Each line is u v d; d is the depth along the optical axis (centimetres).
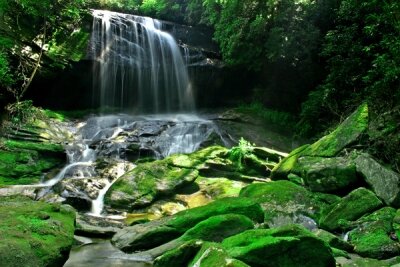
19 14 1581
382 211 830
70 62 1658
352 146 1078
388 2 1248
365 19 1401
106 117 1742
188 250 631
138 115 1861
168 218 870
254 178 1260
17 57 1524
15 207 766
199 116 1888
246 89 2003
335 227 844
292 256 617
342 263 673
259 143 1577
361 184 984
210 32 2041
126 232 839
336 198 962
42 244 626
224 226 747
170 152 1455
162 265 634
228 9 1697
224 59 1847
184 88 1956
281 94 1884
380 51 1418
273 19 1670
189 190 1172
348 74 1502
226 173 1277
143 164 1205
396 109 1133
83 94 1792
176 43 1984
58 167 1297
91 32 1773
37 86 1645
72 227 746
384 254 713
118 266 688
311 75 1759
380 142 1039
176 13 2152
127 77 1848
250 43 1716
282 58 1712
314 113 1603
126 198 1070
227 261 534
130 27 1872
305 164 1105
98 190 1127
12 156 1251
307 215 916
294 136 1644
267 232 666
